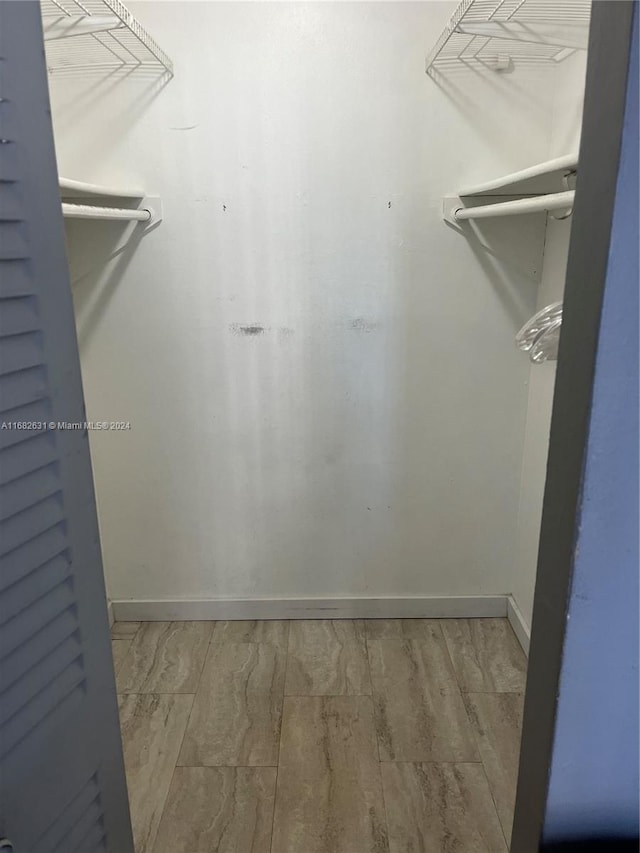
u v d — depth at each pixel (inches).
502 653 76.7
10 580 26.9
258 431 77.2
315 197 68.8
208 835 53.5
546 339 50.6
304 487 79.4
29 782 29.2
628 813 29.7
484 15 55.0
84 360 74.4
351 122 66.5
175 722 66.1
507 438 77.6
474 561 82.6
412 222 69.7
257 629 82.4
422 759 60.9
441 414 76.5
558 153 65.0
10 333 25.7
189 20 63.5
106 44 61.9
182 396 75.9
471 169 68.0
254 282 71.6
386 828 53.9
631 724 28.1
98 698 34.8
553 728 28.4
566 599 26.4
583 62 58.6
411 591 84.0
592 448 24.3
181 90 65.6
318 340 73.6
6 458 26.1
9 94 24.8
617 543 25.4
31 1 25.9
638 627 26.6
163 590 84.0
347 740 63.3
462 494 79.8
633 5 19.8
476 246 70.5
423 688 70.7
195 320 72.9
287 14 63.3
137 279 71.5
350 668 74.3
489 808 55.6
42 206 27.4
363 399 75.9
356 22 63.6
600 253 22.6
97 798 35.4
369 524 80.9
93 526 33.3
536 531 73.5
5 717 27.3
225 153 67.4
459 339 73.8
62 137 67.4
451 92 65.7
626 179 21.3
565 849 30.3
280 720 66.1
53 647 30.4
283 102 65.8
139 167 68.0
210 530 81.4
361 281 71.6
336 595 84.0
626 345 23.0
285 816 55.1
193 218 69.5
